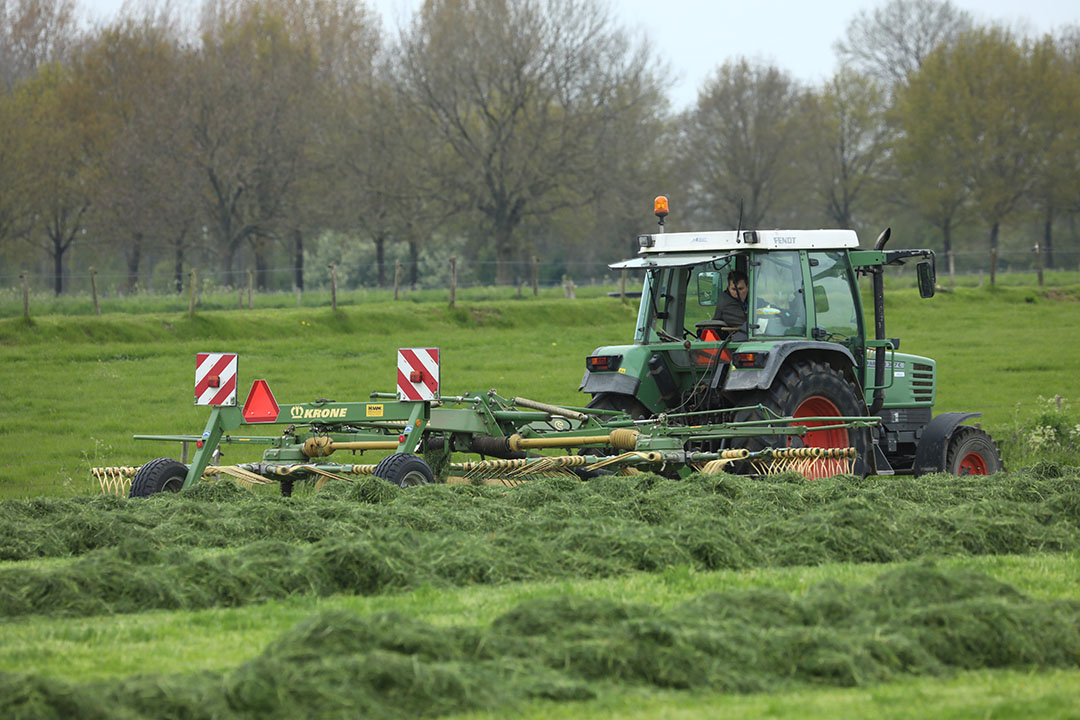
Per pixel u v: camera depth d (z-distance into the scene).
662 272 51.00
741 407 46.69
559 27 191.25
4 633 22.47
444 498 36.34
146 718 16.44
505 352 107.81
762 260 48.56
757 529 31.88
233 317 114.25
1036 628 21.05
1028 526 33.25
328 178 198.38
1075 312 142.50
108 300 126.06
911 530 32.28
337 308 122.12
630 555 28.97
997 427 71.50
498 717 17.06
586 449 48.06
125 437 68.00
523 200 194.38
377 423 46.44
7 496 50.91
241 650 21.06
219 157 193.38
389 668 17.56
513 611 21.14
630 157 196.00
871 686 18.98
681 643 19.45
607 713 17.36
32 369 91.44
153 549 28.33
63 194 196.88
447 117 194.88
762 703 17.98
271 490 49.88
